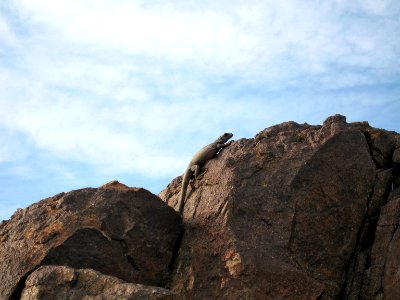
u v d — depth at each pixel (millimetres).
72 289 12539
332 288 14656
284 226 15070
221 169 16453
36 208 15766
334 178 15680
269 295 14031
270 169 16062
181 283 14992
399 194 15578
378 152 16516
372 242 15477
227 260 14531
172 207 16812
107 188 15820
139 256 15023
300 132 16906
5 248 14930
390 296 14188
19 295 14008
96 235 14805
